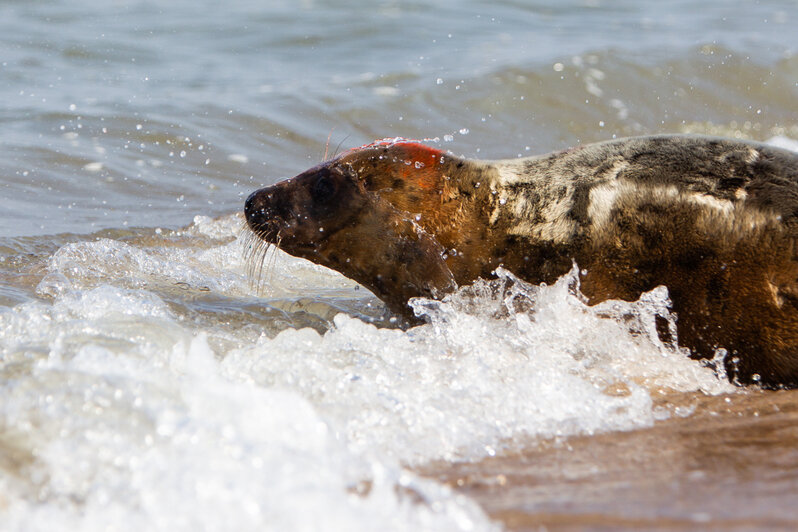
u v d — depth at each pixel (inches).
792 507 497.4
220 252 1142.3
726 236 767.7
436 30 2477.9
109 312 794.8
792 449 605.9
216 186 1461.6
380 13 2610.7
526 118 1937.7
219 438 535.8
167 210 1338.6
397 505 484.4
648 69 2190.0
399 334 792.3
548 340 797.9
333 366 708.0
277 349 725.9
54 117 1637.6
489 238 843.4
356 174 863.7
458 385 686.5
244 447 526.6
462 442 605.0
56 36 2162.9
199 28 2373.3
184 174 1491.1
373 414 625.9
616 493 521.3
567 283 812.0
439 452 590.2
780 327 757.3
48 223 1221.1
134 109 1711.4
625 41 2437.3
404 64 2140.7
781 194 766.5
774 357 764.6
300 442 546.0
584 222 811.4
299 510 469.4
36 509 483.8
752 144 808.9
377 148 876.6
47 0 2490.2
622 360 784.9
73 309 795.4
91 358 643.5
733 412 700.0
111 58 2052.2
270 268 1099.3
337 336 772.6
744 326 766.5
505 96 1989.4
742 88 2193.7
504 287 841.5
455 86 2003.0
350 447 569.6
